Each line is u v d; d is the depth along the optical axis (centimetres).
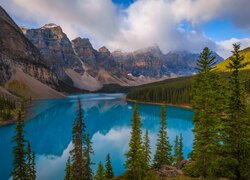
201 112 2516
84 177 3734
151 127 10312
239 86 2402
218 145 2539
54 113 14800
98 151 7106
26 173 3662
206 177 2523
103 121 12619
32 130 10100
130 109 17225
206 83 2533
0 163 6072
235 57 2409
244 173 2373
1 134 8812
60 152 7300
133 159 3388
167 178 2920
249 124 2441
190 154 3547
